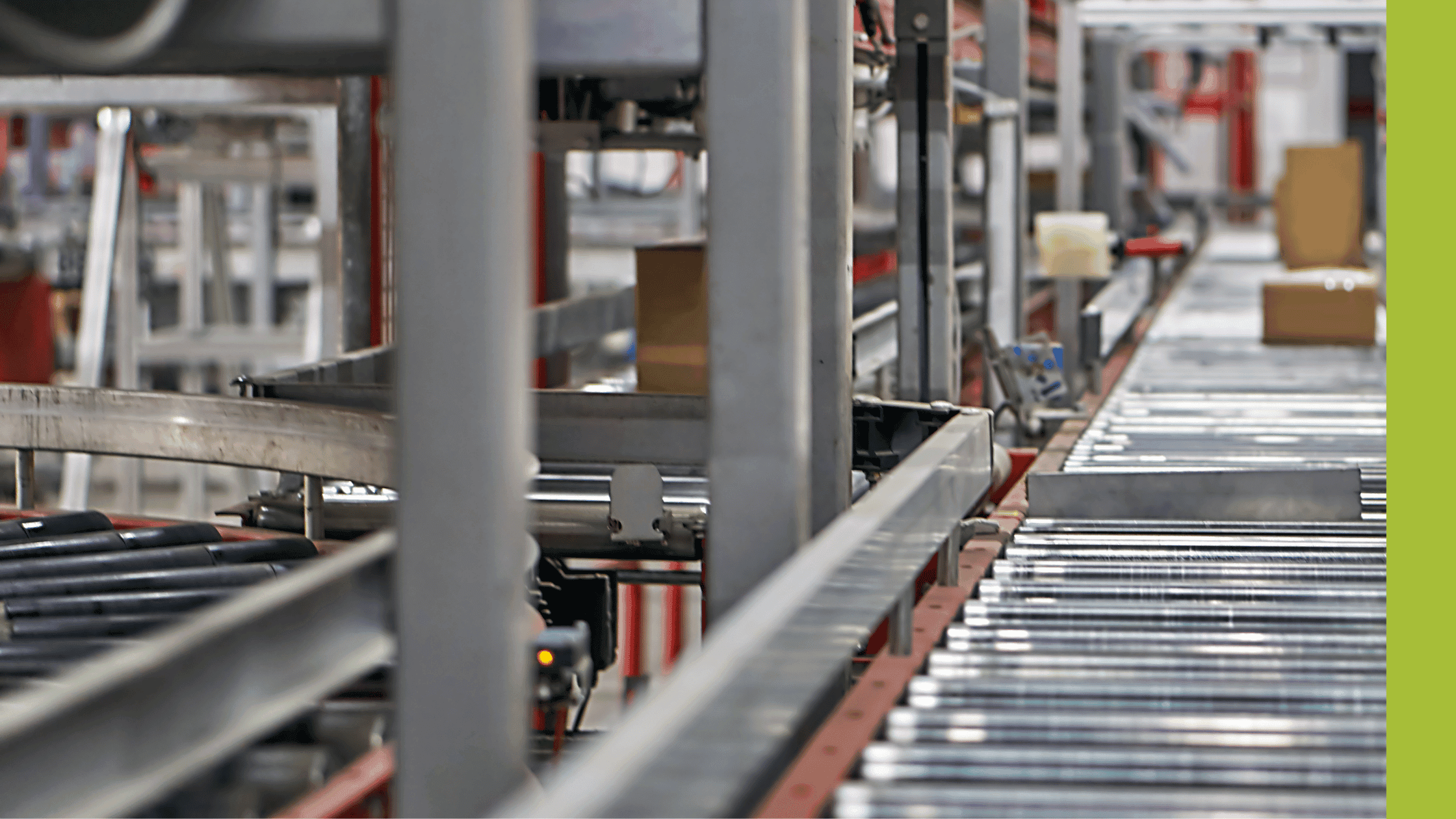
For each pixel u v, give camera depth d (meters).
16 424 7.43
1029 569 6.10
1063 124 15.77
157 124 18.81
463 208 3.30
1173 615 5.46
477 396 3.34
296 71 5.21
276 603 3.58
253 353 18.31
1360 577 5.91
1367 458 8.75
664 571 7.25
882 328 12.31
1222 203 39.81
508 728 3.45
